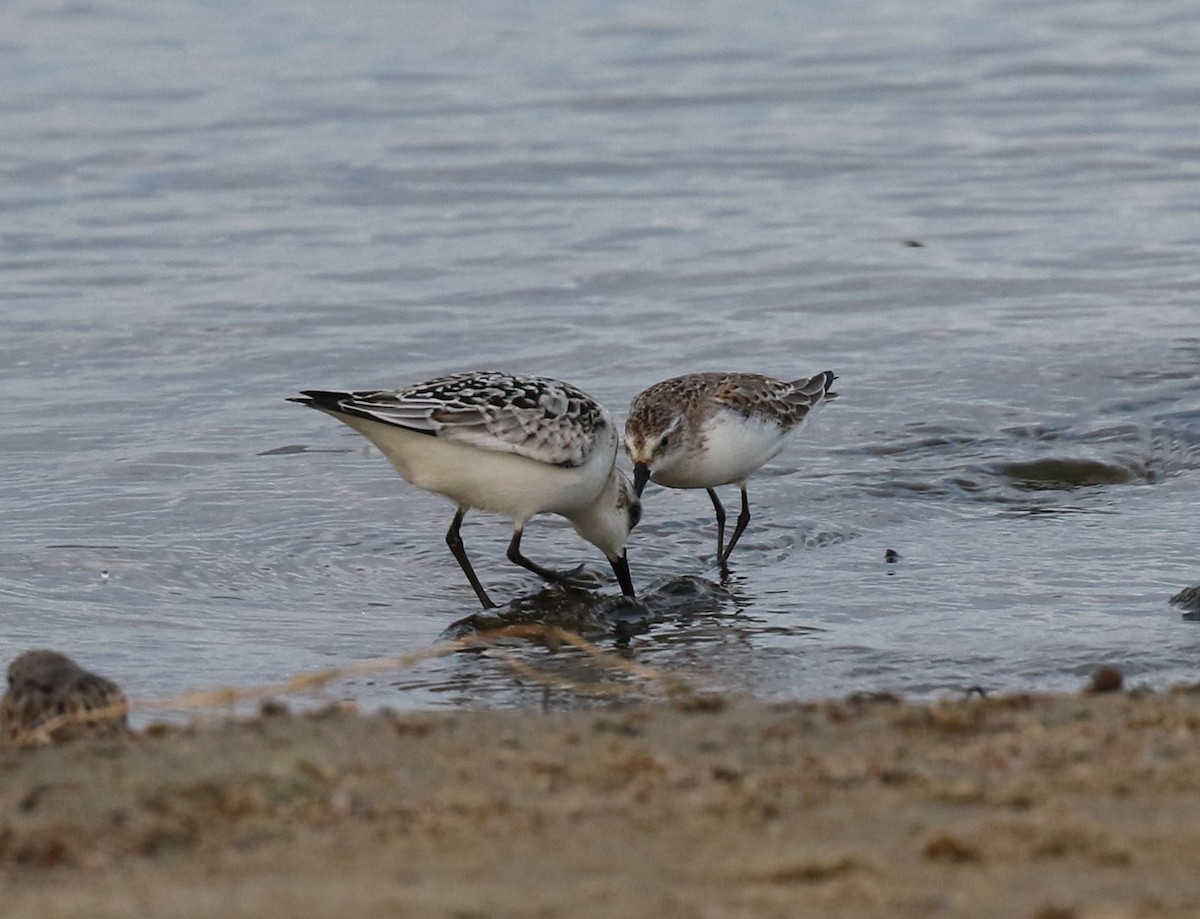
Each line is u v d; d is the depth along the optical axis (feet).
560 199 81.15
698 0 131.95
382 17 127.34
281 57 113.70
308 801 21.01
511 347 61.31
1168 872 17.37
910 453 50.83
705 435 43.47
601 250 73.05
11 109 98.58
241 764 22.76
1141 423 52.39
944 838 18.06
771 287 67.97
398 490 48.49
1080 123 92.68
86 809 20.88
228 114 97.76
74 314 64.85
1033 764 22.20
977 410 54.03
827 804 20.40
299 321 64.28
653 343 61.52
